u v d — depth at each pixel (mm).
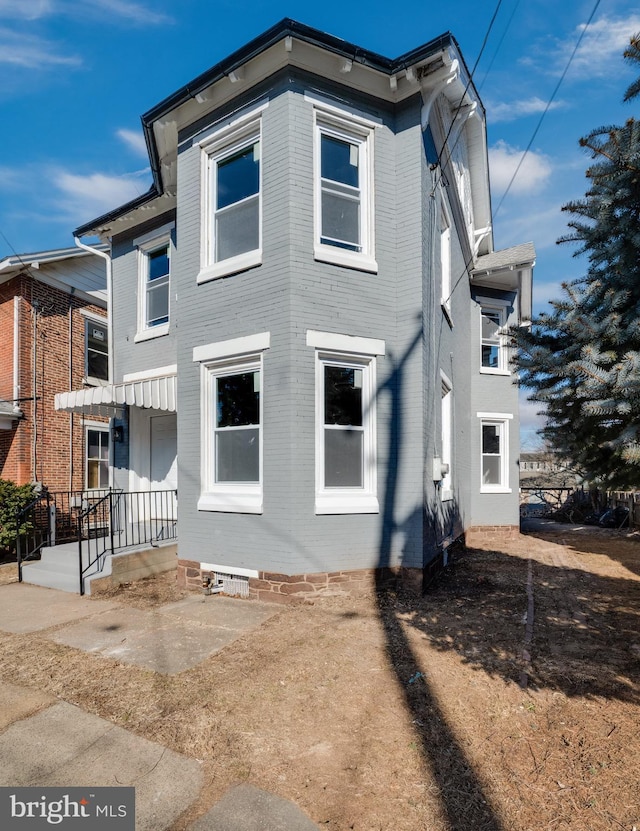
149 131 8102
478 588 7363
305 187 6812
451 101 8406
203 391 7453
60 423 13023
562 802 2707
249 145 7383
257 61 6922
